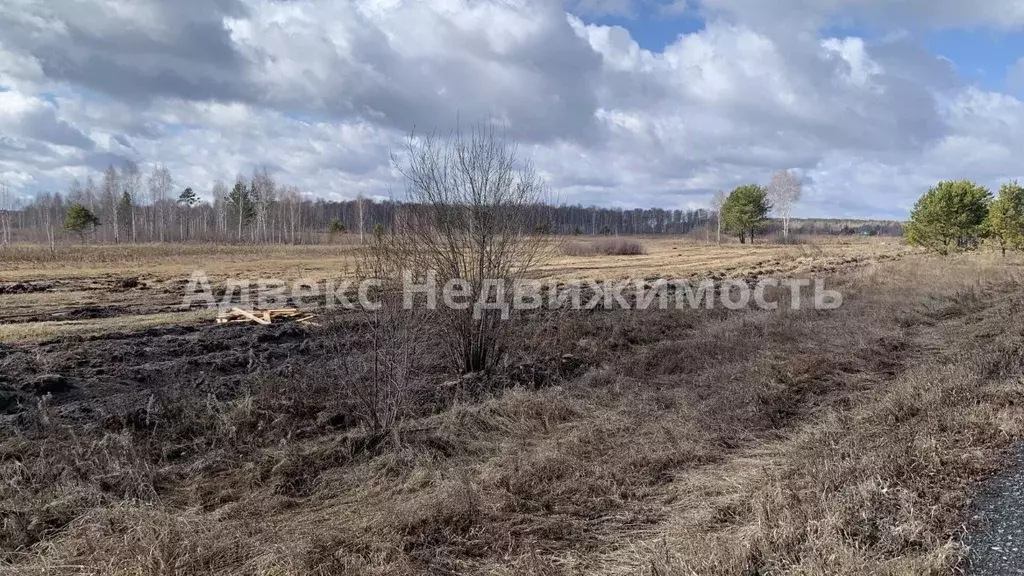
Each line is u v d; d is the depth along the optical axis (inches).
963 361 281.4
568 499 177.8
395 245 270.7
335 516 173.3
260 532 161.8
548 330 383.6
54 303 564.4
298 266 1056.8
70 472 185.0
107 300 592.4
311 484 193.9
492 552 152.0
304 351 356.2
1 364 302.5
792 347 353.7
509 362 319.3
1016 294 493.0
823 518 143.2
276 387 262.7
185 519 161.0
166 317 465.1
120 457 196.1
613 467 197.0
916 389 239.0
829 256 1159.6
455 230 294.7
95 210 2578.7
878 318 421.4
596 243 1582.2
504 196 303.0
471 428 241.1
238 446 216.8
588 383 303.9
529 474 189.6
